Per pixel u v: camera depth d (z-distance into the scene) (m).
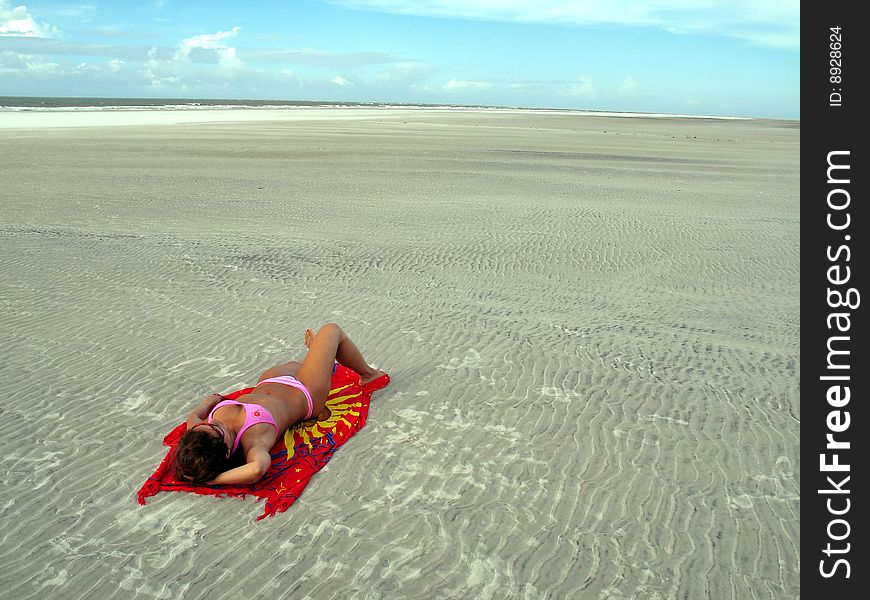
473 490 4.44
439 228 13.17
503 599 3.49
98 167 21.62
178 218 13.82
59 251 10.73
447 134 44.78
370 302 8.46
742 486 4.52
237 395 5.23
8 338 6.97
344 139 36.75
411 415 5.47
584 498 4.36
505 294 9.01
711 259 11.12
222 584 3.57
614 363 6.61
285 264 10.27
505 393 5.89
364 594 3.51
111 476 4.55
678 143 41.88
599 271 10.35
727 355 6.88
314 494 4.38
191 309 8.04
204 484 4.38
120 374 6.16
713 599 3.51
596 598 3.50
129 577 3.61
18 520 4.07
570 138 44.00
